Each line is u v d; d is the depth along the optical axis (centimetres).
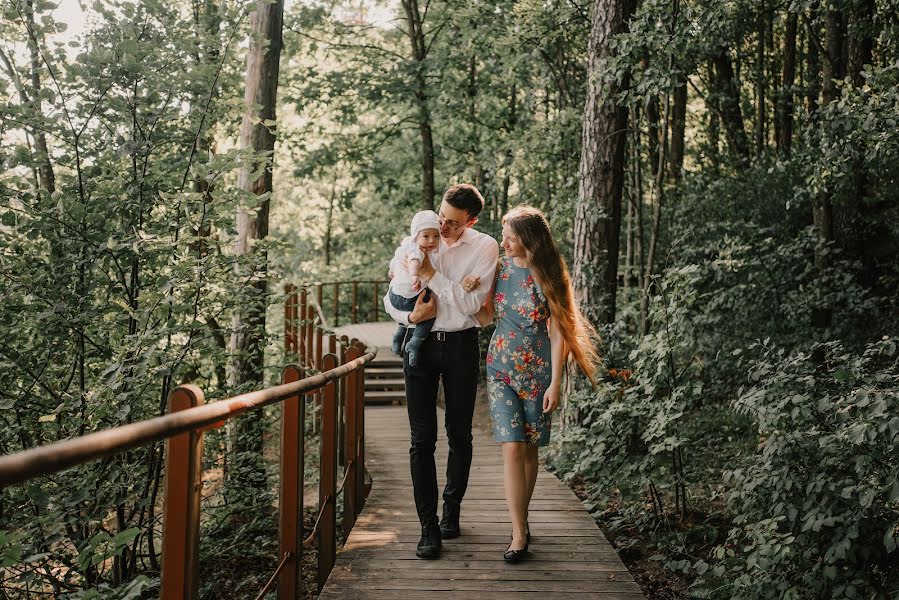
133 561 455
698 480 579
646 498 620
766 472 392
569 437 604
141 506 438
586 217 757
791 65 1337
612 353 698
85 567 241
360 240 2392
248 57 802
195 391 205
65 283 455
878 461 362
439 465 661
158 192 491
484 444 756
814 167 673
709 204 1058
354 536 453
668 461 575
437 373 406
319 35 1599
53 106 469
